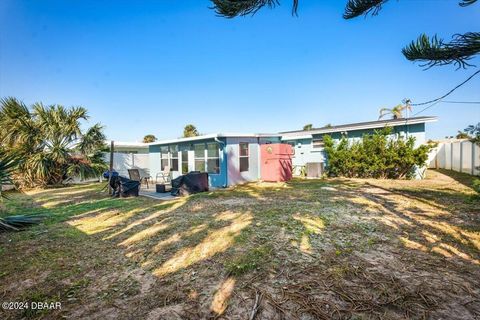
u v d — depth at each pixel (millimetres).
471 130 5434
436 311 2158
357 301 2322
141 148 19656
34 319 2246
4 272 3156
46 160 12094
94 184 13594
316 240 3889
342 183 10891
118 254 3650
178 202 7484
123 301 2479
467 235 3988
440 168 16562
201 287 2678
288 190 9250
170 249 3750
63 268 3240
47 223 5512
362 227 4484
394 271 2873
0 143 11516
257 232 4297
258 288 2592
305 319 2111
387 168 12055
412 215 5258
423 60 3637
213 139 11680
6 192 10828
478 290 2459
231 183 11461
